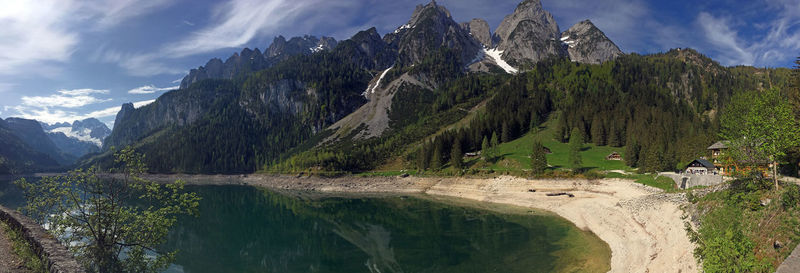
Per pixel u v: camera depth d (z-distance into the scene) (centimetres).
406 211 9906
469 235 6850
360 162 18225
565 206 8850
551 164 12569
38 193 2867
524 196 10450
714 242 2814
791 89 6100
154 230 3016
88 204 2859
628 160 11456
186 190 17250
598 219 7012
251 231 8169
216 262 5956
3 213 3169
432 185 13825
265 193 15812
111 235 2928
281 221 9225
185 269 5628
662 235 4838
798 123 4344
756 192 3856
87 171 2909
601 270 4491
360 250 6388
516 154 14425
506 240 6306
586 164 12262
